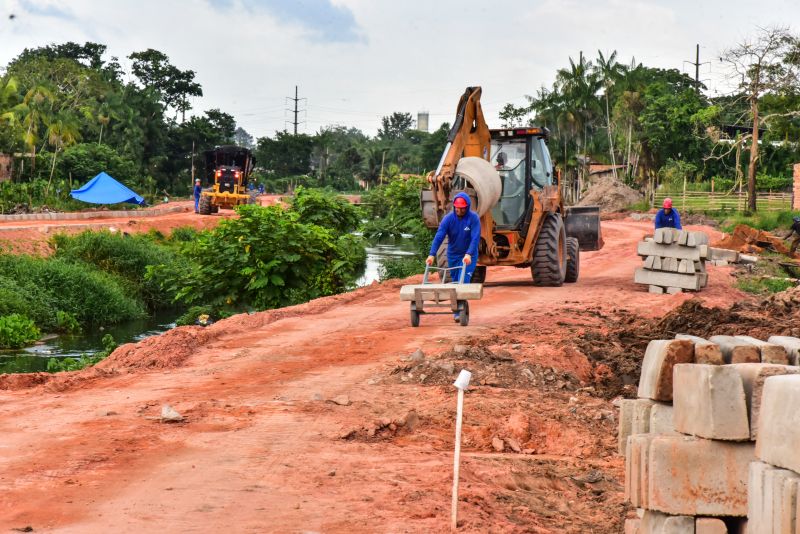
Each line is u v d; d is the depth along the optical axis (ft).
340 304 58.49
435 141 440.86
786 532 12.87
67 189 211.20
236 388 31.58
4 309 87.35
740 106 219.82
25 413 27.37
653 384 16.81
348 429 25.04
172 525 16.75
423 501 18.61
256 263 73.56
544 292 61.36
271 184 423.64
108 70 383.04
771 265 85.66
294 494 18.88
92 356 64.90
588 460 24.91
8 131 215.10
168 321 100.37
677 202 219.00
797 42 172.96
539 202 62.34
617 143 301.02
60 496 18.57
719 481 14.82
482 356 35.14
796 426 12.99
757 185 242.17
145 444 23.20
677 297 59.06
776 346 16.10
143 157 349.20
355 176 479.00
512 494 20.21
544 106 303.07
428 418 27.27
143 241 132.87
